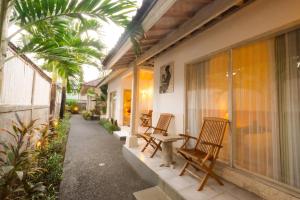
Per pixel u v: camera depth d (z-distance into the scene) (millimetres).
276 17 2137
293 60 2027
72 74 2906
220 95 2932
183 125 3715
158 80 4777
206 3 2479
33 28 2111
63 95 9445
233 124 2662
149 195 2637
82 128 9328
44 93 5715
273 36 2199
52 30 2164
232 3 2076
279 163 2111
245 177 2434
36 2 1810
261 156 2303
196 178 2764
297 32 1999
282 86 2121
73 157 4496
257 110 2375
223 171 2754
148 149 4402
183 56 3809
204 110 3256
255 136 2385
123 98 8844
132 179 3260
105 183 3078
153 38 3586
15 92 3062
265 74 2299
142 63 5168
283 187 2033
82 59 2980
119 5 1949
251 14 2434
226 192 2350
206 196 2250
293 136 1999
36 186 2252
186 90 3709
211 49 3072
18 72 3119
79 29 3141
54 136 4801
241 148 2562
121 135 6641
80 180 3178
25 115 3475
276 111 2164
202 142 2738
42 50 2182
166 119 4141
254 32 2381
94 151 5078
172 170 3066
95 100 14867
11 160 2051
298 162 1945
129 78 8953
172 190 2469
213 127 2889
